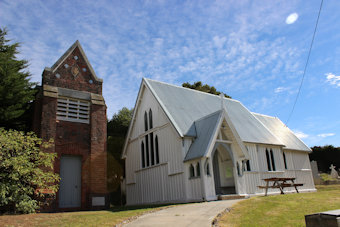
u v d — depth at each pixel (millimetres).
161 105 25562
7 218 12922
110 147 39250
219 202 17344
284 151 32312
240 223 10305
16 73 21797
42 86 22031
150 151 26891
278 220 10672
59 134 21250
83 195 21062
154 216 12602
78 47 24188
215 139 21719
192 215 12336
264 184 27266
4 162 15102
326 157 65125
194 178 21438
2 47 24438
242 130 28578
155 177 25500
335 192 18906
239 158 23781
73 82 23078
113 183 37844
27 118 23312
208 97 31891
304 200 15406
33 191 18438
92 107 23094
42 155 18031
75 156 21859
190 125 24688
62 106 22266
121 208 21203
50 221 12062
